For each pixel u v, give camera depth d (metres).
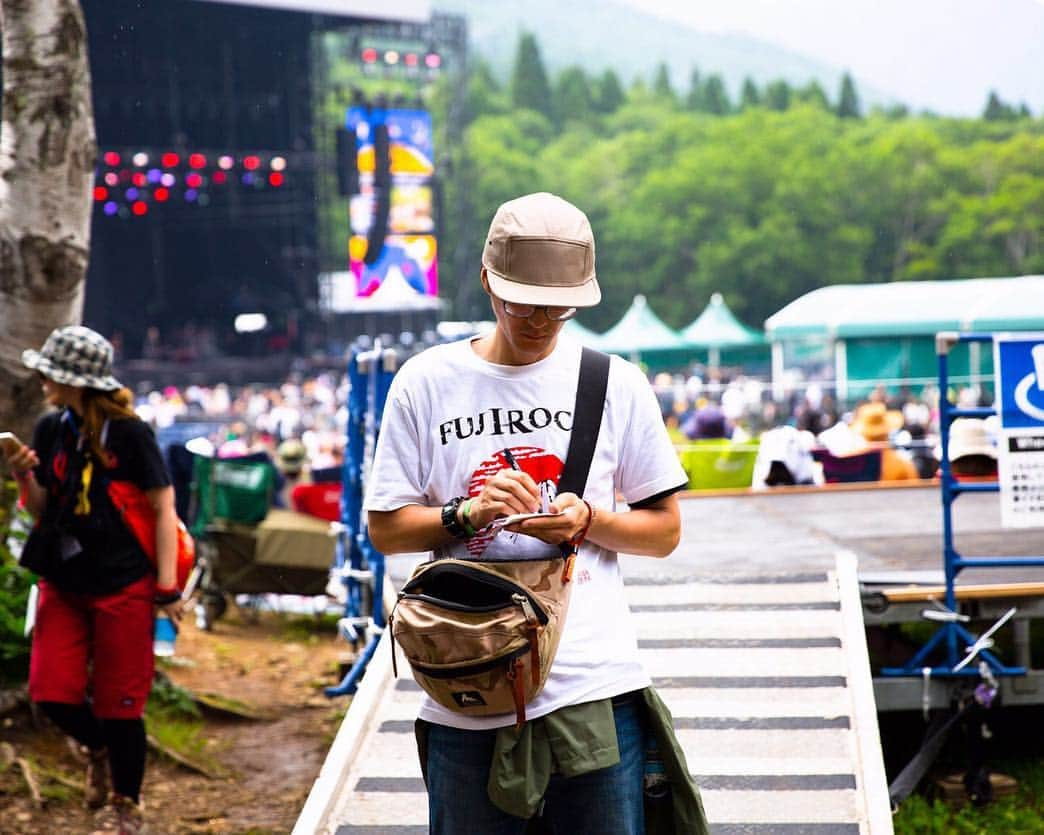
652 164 104.94
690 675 4.67
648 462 2.76
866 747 4.11
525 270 2.55
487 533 2.64
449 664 2.51
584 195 105.06
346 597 7.23
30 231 6.41
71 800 5.38
